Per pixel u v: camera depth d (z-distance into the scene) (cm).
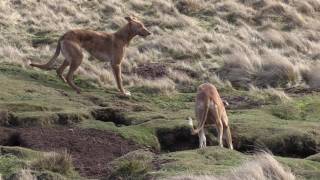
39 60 8112
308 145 5228
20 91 6366
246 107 6412
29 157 4528
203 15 10325
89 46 6994
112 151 4966
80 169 4472
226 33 9488
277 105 6278
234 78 7469
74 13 10694
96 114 5888
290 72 7319
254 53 8288
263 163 3903
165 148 5353
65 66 7019
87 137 5175
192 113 6009
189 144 5400
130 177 4156
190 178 3797
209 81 7406
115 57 7006
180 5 10638
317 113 6053
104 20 10362
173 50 8575
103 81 7381
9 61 7825
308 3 10412
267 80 7325
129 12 10594
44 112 5647
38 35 9588
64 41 6888
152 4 10831
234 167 4062
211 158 4456
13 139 5178
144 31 7125
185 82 7394
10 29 9681
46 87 6700
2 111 5503
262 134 5362
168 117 5859
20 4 11025
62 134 5212
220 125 4969
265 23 9712
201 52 8494
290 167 4244
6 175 4081
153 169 4269
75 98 6462
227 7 10431
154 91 6994
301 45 8625
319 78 7169
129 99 6694
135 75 7525
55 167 4247
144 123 5584
